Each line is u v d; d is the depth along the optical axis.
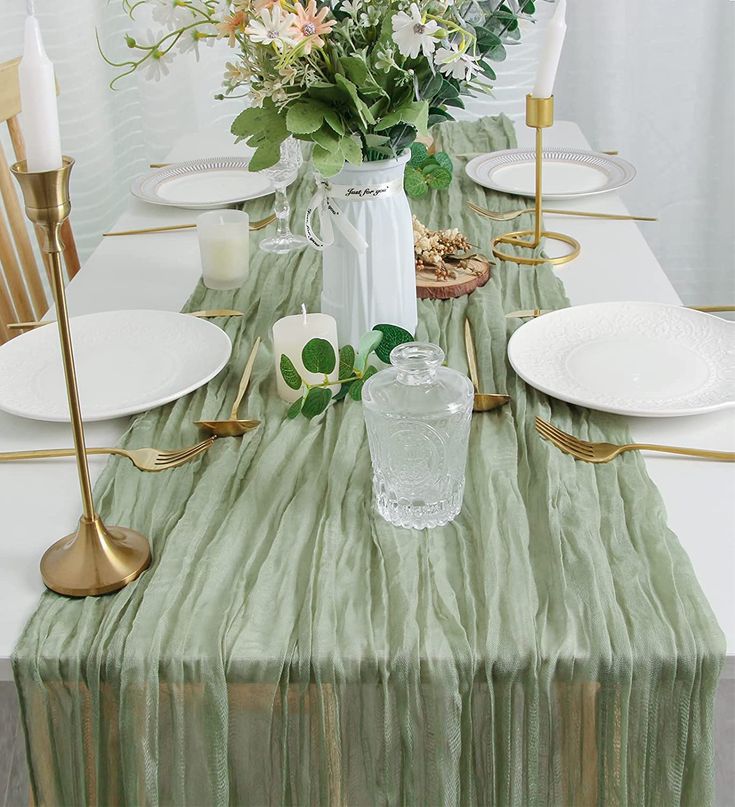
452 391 0.82
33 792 0.78
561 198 1.61
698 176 2.75
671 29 2.58
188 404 1.05
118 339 1.17
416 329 1.19
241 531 0.85
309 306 1.28
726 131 2.69
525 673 0.72
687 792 0.75
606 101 2.64
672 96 2.66
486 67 1.12
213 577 0.79
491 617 0.74
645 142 2.72
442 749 0.74
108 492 0.91
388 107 0.98
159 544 0.84
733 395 1.00
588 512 0.85
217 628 0.74
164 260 1.46
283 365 0.92
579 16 2.54
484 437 0.96
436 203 1.61
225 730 0.74
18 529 0.87
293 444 0.97
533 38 2.57
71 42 2.45
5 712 1.18
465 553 0.81
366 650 0.73
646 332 1.14
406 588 0.77
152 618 0.75
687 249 2.86
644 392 1.01
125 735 0.74
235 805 0.78
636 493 0.87
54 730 0.76
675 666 0.72
